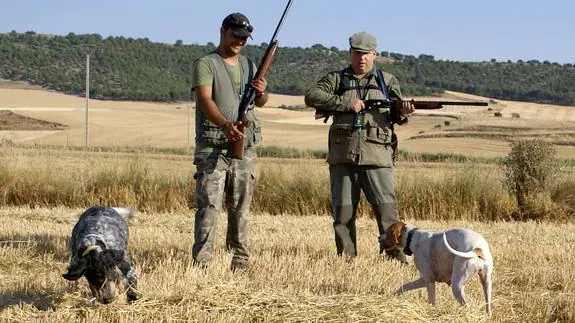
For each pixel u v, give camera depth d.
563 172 15.69
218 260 7.87
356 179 8.79
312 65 158.88
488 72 150.62
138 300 6.28
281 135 58.00
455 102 8.39
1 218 12.46
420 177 14.89
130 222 12.51
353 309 6.27
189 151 34.28
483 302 6.90
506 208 14.70
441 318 6.31
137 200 14.77
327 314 6.20
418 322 6.20
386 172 8.70
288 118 74.94
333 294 6.97
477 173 15.17
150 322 6.02
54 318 6.09
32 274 7.96
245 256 8.05
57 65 150.75
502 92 134.25
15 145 22.86
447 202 14.61
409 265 8.81
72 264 6.05
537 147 15.04
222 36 7.63
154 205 14.68
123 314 6.08
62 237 10.41
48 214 13.15
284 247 10.05
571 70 151.12
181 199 14.81
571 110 89.19
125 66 156.00
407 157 36.97
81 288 7.06
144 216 13.39
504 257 9.70
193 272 7.26
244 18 7.55
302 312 6.19
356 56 8.57
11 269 8.21
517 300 7.37
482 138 54.88
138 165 15.39
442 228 12.81
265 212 14.69
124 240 6.88
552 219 14.48
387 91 8.71
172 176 15.20
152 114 70.94
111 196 14.78
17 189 14.84
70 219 12.69
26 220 12.27
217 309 6.21
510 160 15.19
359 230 12.27
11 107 79.69
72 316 6.14
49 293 6.96
